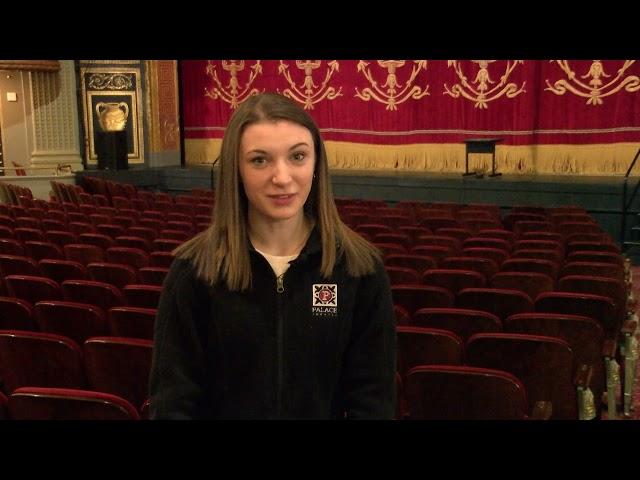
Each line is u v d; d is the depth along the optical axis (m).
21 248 4.48
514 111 9.85
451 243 4.95
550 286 3.45
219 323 1.19
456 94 10.20
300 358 1.21
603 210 8.34
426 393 1.95
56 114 11.16
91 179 10.02
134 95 11.65
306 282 1.21
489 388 1.87
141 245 4.70
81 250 4.29
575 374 2.43
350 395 1.25
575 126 9.54
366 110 10.89
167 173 11.22
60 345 2.23
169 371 1.19
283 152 1.14
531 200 8.76
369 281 1.24
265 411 1.21
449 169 10.41
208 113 11.98
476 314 2.67
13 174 10.99
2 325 2.87
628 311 3.57
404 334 2.38
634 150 9.18
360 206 7.58
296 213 1.20
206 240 1.21
